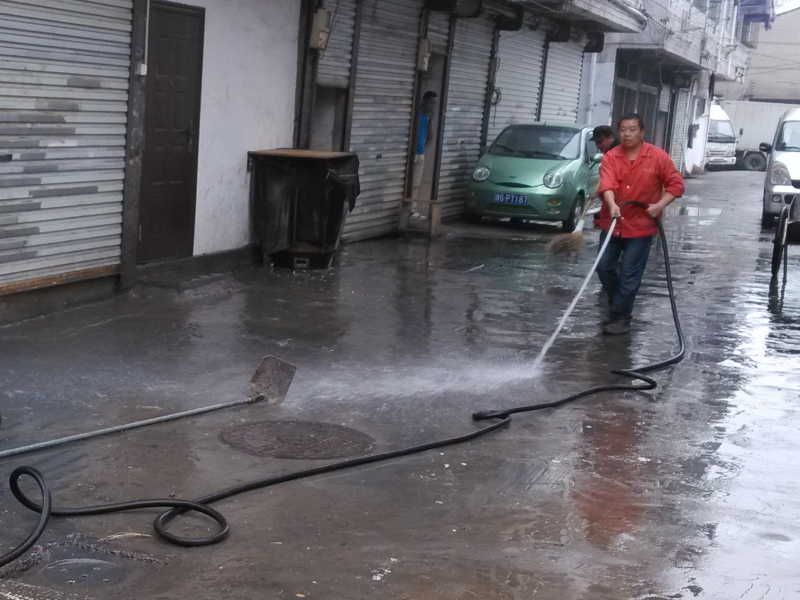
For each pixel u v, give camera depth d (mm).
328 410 6578
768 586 4391
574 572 4418
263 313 9211
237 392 6812
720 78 42156
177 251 10328
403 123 14945
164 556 4352
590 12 19438
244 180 11242
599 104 27359
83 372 7023
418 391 7141
